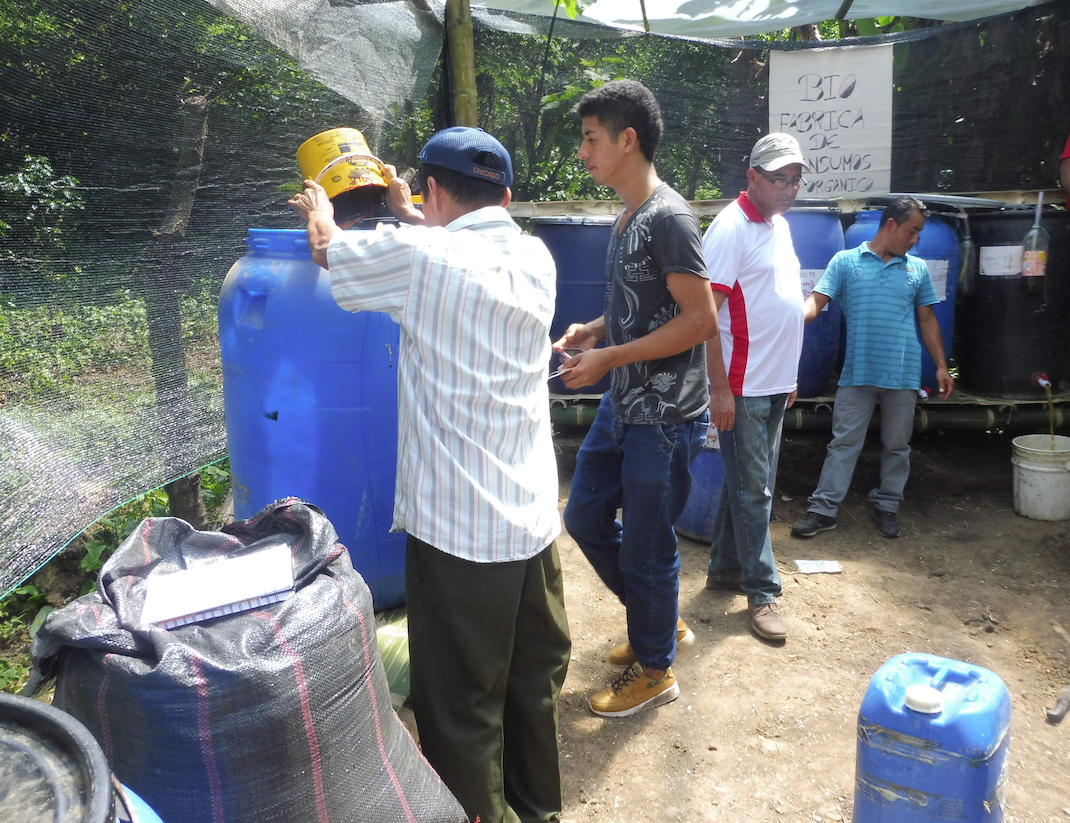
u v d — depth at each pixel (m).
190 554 1.65
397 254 1.65
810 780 2.36
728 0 4.60
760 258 2.85
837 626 3.20
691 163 4.62
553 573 1.94
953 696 1.67
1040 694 2.78
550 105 4.38
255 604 1.47
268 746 1.36
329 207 1.95
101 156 2.17
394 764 1.60
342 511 2.40
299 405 2.30
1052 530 4.08
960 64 4.51
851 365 3.94
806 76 4.52
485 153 1.77
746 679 2.83
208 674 1.32
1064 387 4.53
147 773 1.33
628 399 2.35
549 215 4.48
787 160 2.75
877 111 4.55
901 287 3.83
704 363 2.43
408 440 1.76
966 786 1.60
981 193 4.66
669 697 2.67
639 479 2.35
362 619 1.55
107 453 2.21
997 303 4.44
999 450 5.00
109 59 2.13
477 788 1.79
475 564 1.72
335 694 1.45
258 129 2.82
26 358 1.99
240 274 2.34
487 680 1.77
